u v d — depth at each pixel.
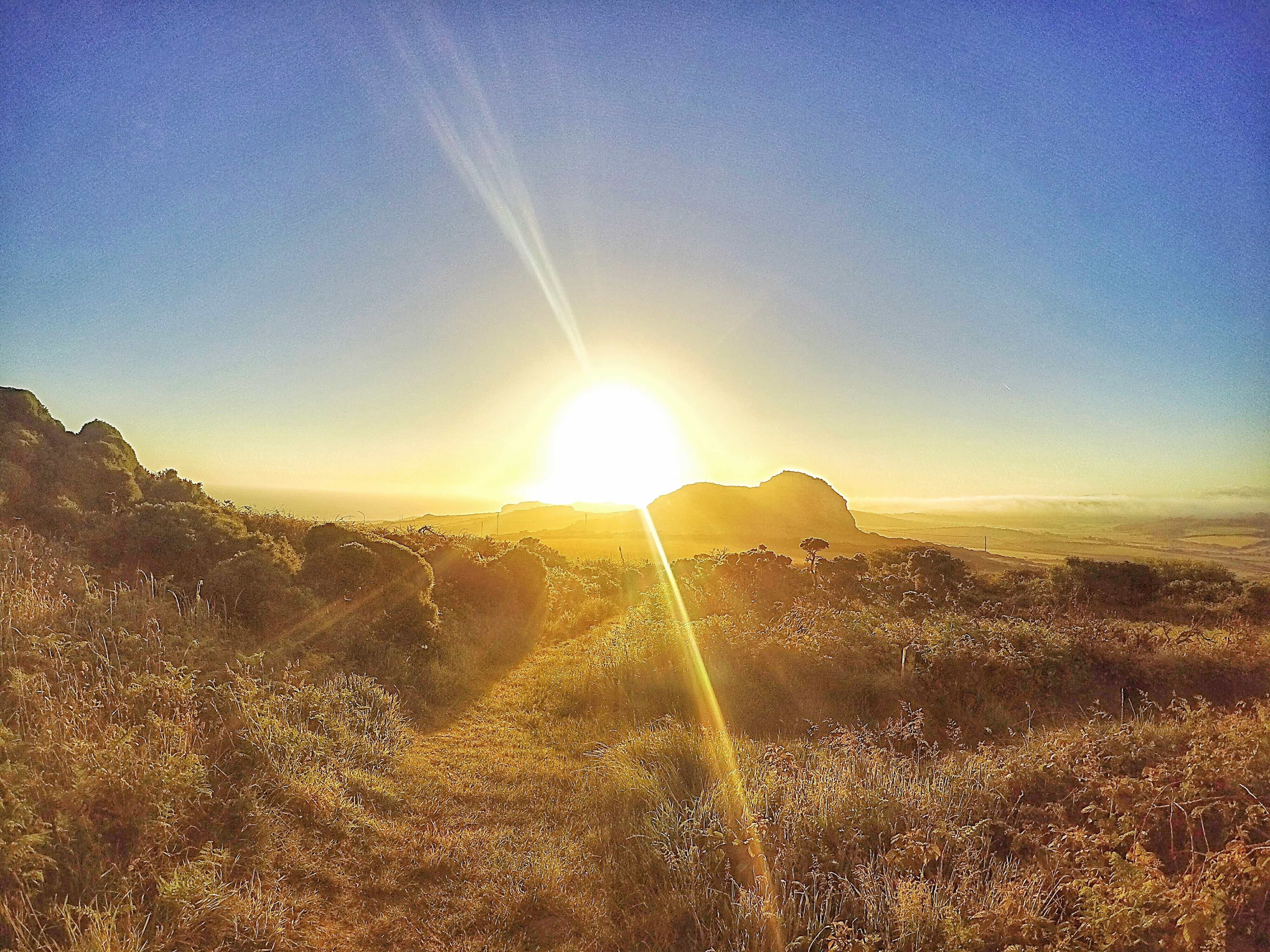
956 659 9.60
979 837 4.88
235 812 5.44
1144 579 23.00
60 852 4.34
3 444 10.08
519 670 12.42
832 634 11.09
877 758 6.15
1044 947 3.78
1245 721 6.09
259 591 9.75
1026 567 28.03
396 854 5.50
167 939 4.08
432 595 14.21
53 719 5.30
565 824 6.04
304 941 4.36
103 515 10.20
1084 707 8.96
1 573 7.33
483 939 4.45
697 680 9.87
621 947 4.35
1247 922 3.71
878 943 4.05
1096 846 4.43
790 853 4.83
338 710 7.83
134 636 7.03
